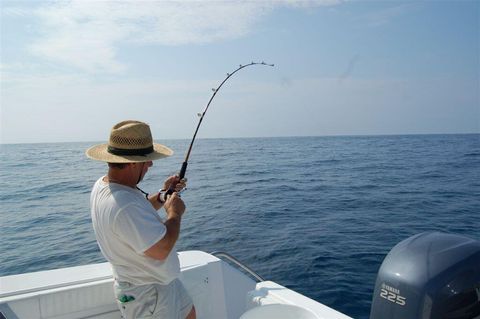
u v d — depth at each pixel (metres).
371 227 7.64
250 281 2.41
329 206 10.11
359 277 4.98
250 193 12.66
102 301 1.84
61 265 5.96
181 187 2.00
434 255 1.34
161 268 1.56
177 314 1.66
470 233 7.11
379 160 25.59
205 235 7.29
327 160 26.48
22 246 7.02
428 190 12.55
